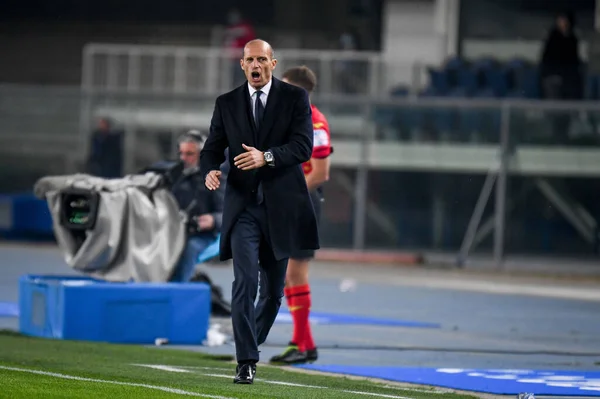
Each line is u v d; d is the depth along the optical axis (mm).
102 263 36000
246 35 87188
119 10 114250
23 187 75875
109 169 72938
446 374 28797
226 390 23281
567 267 66375
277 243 24609
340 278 60469
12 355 29500
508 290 56969
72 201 36031
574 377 28734
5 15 113250
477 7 83688
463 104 67750
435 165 68375
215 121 25078
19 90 74438
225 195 24984
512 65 74938
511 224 67188
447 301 50594
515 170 67062
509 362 32031
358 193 69500
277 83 24875
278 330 38156
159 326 34312
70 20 113438
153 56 79688
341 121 69500
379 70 75062
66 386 23078
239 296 24438
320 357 32375
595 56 75062
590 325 43031
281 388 24328
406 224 69062
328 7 102000
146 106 72688
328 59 74938
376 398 23328
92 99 73438
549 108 66562
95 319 33906
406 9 85812
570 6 82812
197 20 113000
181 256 36094
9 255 67375
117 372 26531
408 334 38406
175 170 35875
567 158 66375
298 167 24906
